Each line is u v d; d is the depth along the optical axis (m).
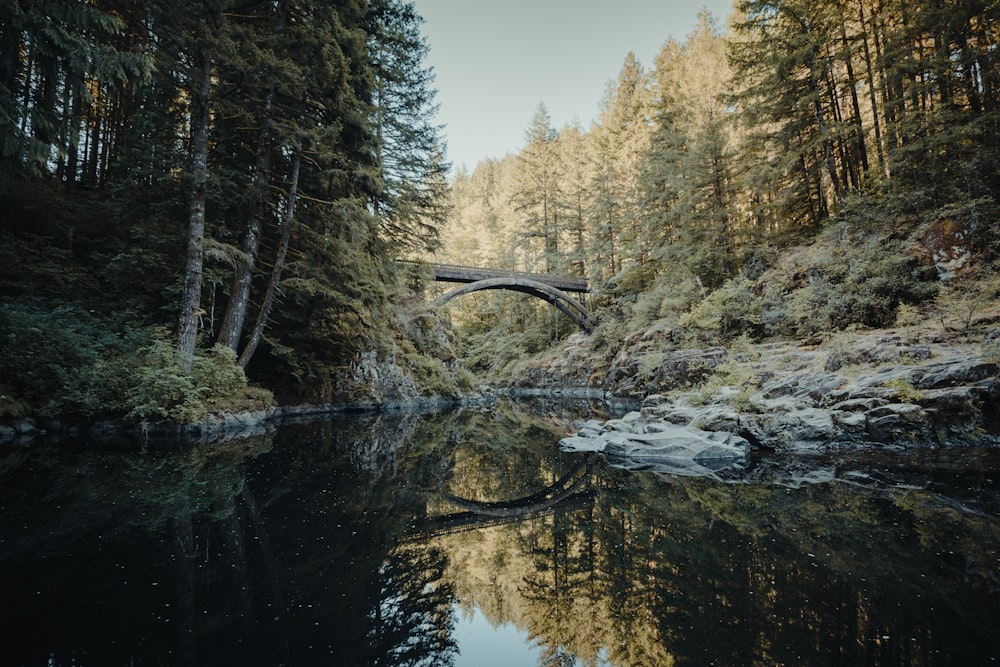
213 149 12.59
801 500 5.45
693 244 23.06
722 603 2.97
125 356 9.62
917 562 3.52
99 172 16.52
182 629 2.62
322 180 12.75
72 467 6.71
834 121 18.27
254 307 14.25
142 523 4.47
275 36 10.76
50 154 7.26
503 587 3.36
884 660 2.25
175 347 10.39
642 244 29.55
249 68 10.06
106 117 16.75
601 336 30.45
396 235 17.11
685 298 21.52
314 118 13.05
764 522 4.64
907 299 12.25
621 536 4.40
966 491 5.60
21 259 10.46
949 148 13.71
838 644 2.43
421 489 6.36
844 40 17.61
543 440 11.27
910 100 16.39
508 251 54.09
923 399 8.22
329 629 2.72
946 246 12.28
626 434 9.66
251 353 12.02
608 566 3.69
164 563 3.55
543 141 47.44
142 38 9.70
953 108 14.23
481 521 5.02
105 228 12.70
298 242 13.92
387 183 15.36
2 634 2.50
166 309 11.78
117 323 10.67
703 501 5.54
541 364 35.91
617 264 36.94
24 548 3.78
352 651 2.52
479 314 51.62
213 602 2.97
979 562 3.50
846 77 19.38
